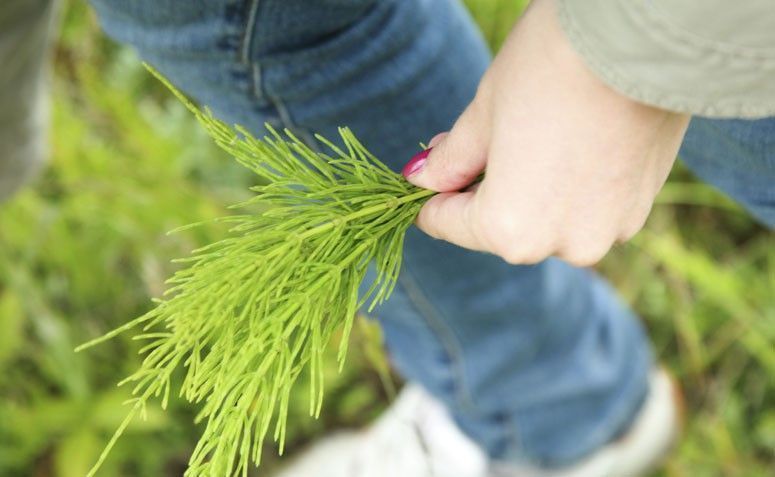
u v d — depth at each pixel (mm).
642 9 668
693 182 1328
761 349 1256
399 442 1205
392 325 1080
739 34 667
